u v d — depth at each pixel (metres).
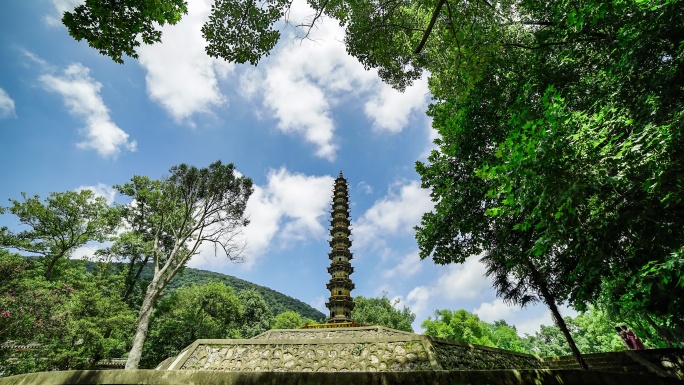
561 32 7.50
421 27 8.79
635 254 4.90
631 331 13.49
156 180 25.41
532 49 8.15
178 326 25.77
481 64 7.04
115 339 18.14
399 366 10.14
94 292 19.08
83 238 26.03
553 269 8.80
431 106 10.09
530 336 44.12
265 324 39.72
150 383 3.35
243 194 22.50
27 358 11.98
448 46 7.71
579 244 4.89
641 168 4.08
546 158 4.23
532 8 7.96
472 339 33.09
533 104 6.03
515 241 8.53
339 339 11.75
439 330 34.41
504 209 5.00
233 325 32.44
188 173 21.73
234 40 6.80
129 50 5.18
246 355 11.74
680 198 4.01
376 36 8.37
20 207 23.66
